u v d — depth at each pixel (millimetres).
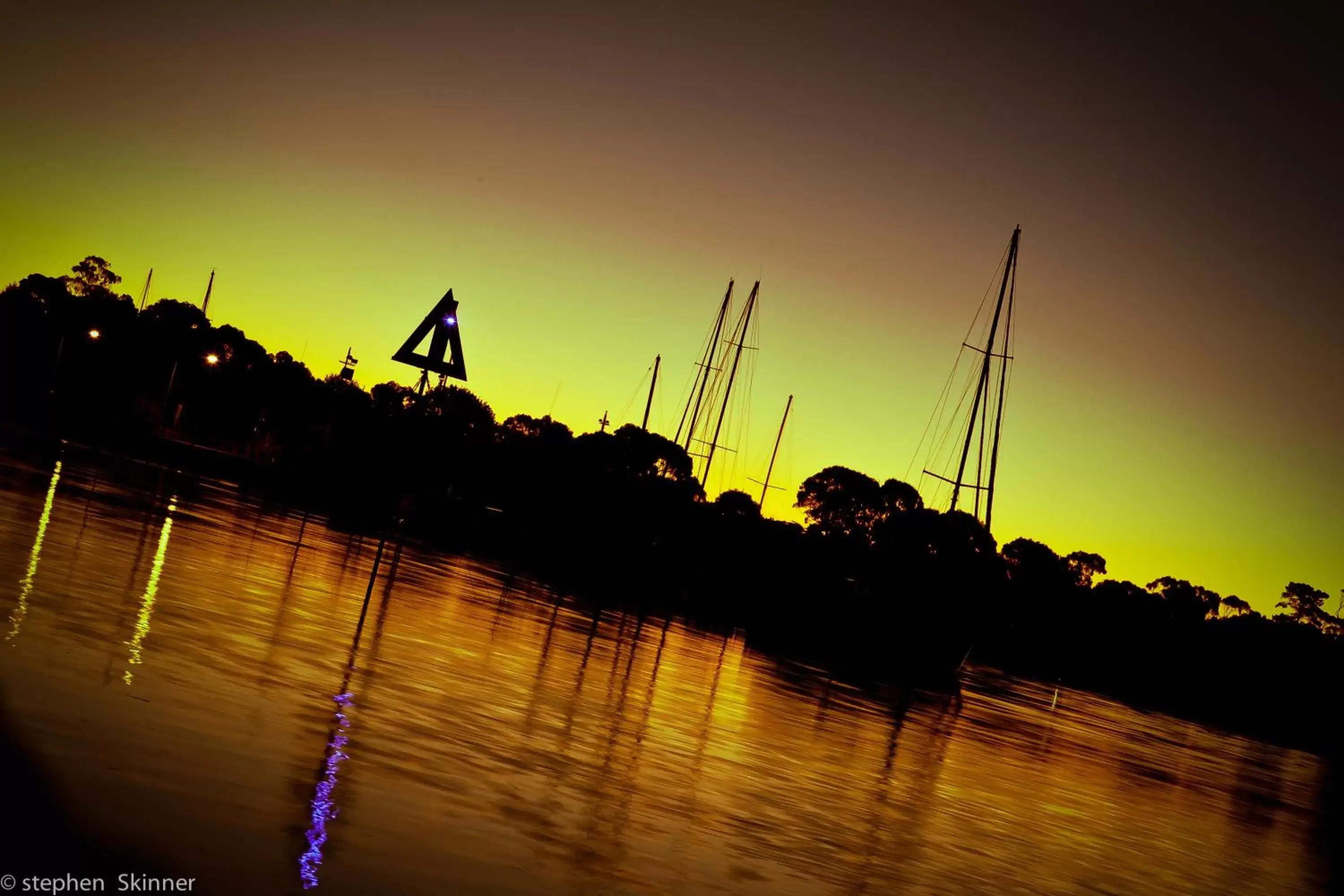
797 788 12844
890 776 15852
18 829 5301
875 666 45906
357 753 8562
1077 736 34562
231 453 86250
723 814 10281
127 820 5781
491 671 15320
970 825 13523
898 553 55906
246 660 11016
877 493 89938
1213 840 18422
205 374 102625
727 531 73062
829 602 61406
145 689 8664
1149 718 61344
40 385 83875
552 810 8586
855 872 9414
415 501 73562
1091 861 13336
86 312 95000
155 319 103688
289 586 18422
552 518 73312
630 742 12844
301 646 12812
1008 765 21516
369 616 17266
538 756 10531
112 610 11758
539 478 75125
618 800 9633
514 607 26750
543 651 19406
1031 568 98625
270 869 5652
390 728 9789
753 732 16688
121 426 75812
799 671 31969
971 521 53781
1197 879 14078
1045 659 99375
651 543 71000
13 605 10555
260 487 55000
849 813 12172
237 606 14578
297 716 9234
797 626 59156
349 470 78125
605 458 74000
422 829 7074
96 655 9406
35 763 6250
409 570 28188
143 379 98688
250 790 6848
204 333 106438
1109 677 100000
